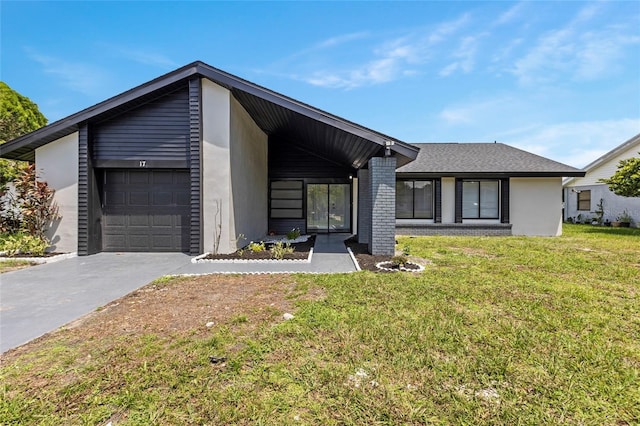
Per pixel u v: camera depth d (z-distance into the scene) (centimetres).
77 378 248
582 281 547
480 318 367
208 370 257
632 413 210
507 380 245
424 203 1426
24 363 271
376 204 789
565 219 2284
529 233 1380
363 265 677
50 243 841
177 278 574
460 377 247
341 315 373
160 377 247
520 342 305
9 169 1066
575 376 249
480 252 874
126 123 841
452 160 1491
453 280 541
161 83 793
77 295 474
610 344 305
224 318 371
